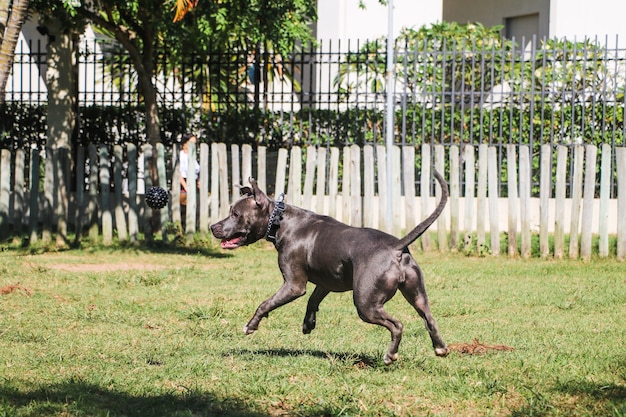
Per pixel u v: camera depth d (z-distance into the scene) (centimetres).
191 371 745
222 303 1098
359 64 1817
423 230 719
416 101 1741
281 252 788
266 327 970
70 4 1401
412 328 959
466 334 930
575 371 745
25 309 1040
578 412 633
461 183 1661
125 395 670
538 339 907
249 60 1944
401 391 691
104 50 1845
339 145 1766
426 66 1669
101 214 1650
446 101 1803
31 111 1838
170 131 1820
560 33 2108
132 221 1591
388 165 1530
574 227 1484
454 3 2494
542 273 1348
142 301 1111
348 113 1745
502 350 849
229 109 1803
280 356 809
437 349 738
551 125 1619
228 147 1795
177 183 1599
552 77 1627
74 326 952
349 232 750
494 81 1712
